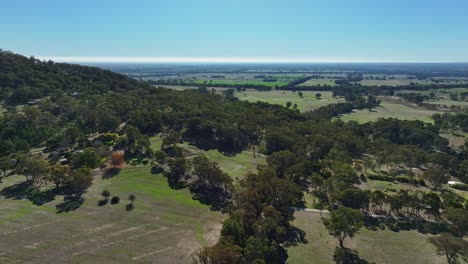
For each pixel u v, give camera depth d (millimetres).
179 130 171000
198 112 182250
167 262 73938
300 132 178875
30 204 99562
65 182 112375
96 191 109250
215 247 68062
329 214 100500
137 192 109250
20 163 120375
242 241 76250
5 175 120500
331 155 146375
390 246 85375
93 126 167375
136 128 155500
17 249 77188
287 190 100938
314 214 100562
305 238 87312
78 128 157375
